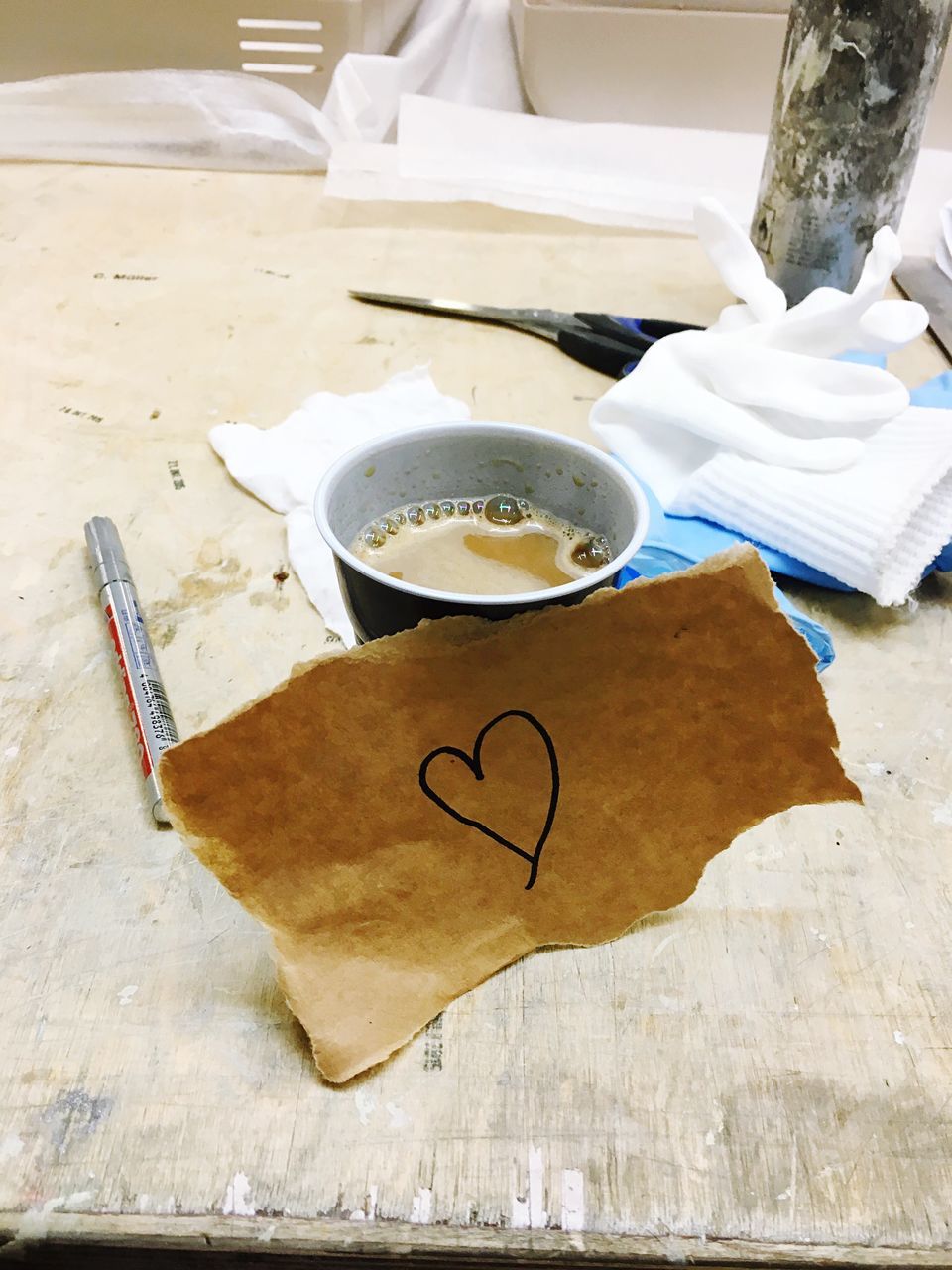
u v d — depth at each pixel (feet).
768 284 1.39
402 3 2.12
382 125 2.22
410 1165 0.68
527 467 0.88
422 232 1.91
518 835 0.77
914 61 1.35
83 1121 0.69
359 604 0.77
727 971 0.79
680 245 1.89
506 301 1.69
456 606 0.71
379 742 0.72
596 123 2.07
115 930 0.79
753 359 1.21
